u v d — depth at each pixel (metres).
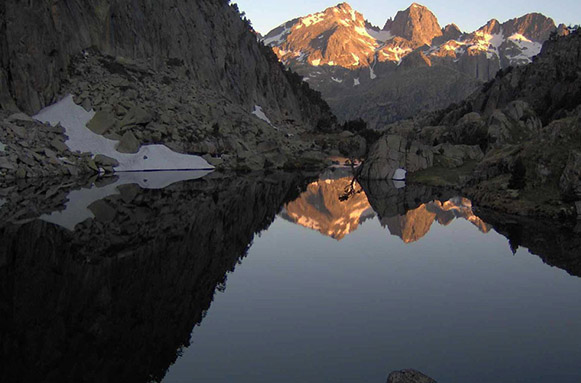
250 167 97.56
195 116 102.75
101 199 46.22
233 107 128.75
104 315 16.62
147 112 90.31
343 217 43.00
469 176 69.12
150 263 23.73
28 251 24.97
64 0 96.31
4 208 38.94
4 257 23.61
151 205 43.94
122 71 102.31
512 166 49.88
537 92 138.88
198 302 18.62
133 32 114.94
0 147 66.50
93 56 101.31
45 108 82.25
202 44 139.75
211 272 23.09
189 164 88.12
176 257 25.38
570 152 40.72
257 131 118.56
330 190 65.81
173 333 15.53
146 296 18.81
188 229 33.56
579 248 29.02
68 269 21.98
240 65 158.62
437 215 43.41
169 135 91.50
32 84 80.25
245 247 29.42
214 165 92.00
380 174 81.44
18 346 13.95
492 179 53.38
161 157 85.56
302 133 167.88
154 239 29.47
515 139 95.31
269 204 49.50
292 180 78.69
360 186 71.62
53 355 13.46
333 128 198.50
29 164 66.81
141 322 16.20
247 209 45.28
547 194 42.25
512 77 149.38
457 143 119.94
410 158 83.94
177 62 124.31
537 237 32.19
